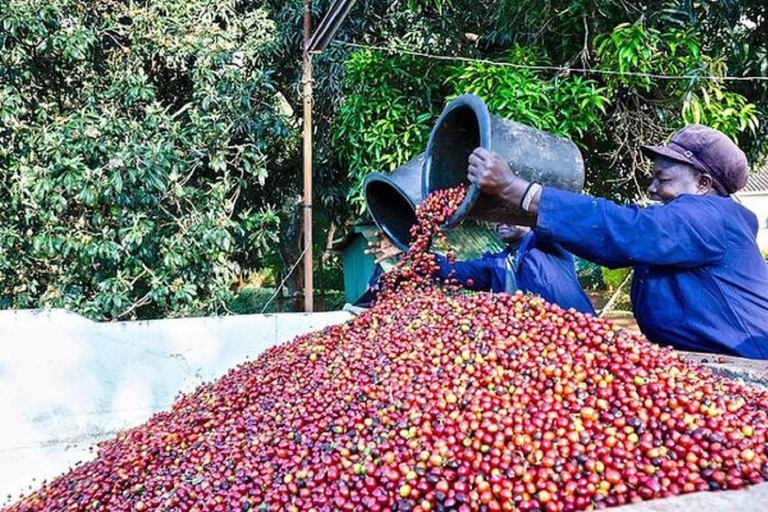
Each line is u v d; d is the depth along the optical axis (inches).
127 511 59.2
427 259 85.4
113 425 128.2
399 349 64.1
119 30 226.1
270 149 290.2
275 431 59.7
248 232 259.9
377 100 188.9
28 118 214.4
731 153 74.4
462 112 79.2
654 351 56.3
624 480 42.0
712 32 161.0
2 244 196.7
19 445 120.1
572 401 49.5
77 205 209.5
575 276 102.3
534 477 42.8
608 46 154.1
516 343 57.6
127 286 206.2
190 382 135.8
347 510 45.6
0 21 197.5
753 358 68.8
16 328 122.3
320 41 187.0
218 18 263.0
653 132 169.3
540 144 74.6
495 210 68.7
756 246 73.5
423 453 46.4
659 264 68.5
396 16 255.4
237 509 51.6
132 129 208.4
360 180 193.5
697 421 45.4
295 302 344.8
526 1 164.1
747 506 30.8
